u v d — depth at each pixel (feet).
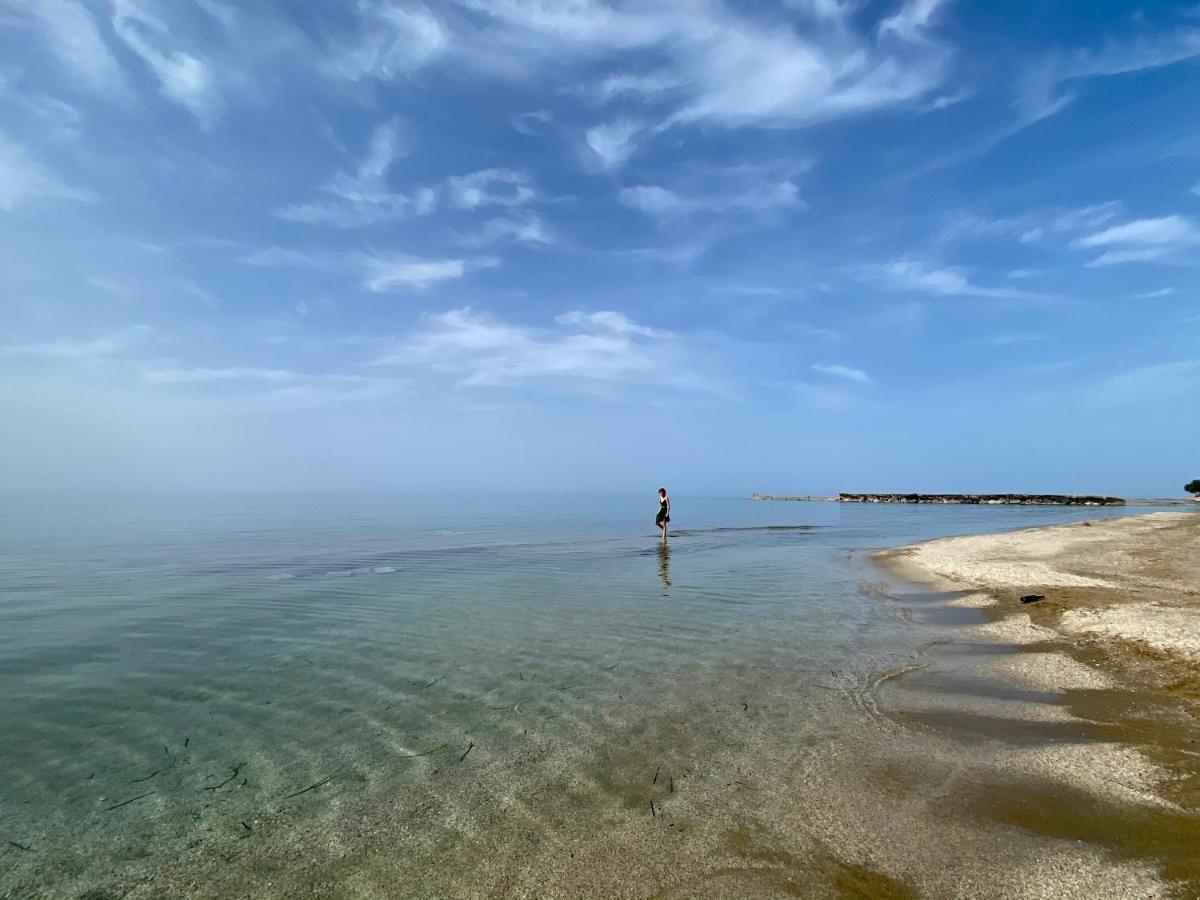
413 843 17.38
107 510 262.67
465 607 51.67
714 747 23.73
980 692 29.89
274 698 29.66
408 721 26.63
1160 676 30.68
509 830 17.97
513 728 25.79
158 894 15.28
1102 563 67.15
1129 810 18.47
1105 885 14.96
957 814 18.53
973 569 67.92
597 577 69.36
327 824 18.45
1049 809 18.70
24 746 24.26
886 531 147.84
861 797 19.69
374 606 52.31
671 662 35.40
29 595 58.39
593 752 23.35
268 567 78.95
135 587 63.16
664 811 18.94
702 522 190.60
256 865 16.44
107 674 33.60
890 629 43.42
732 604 52.75
